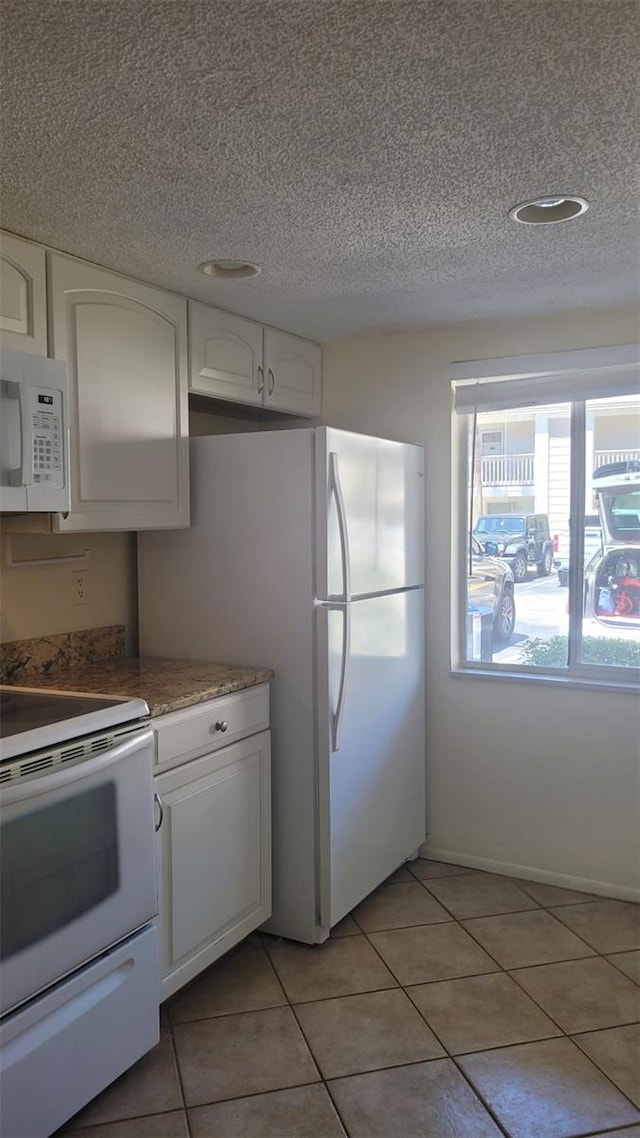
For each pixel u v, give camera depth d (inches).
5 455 72.0
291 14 45.8
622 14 46.0
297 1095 73.7
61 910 67.4
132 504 92.3
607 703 111.9
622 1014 85.0
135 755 75.3
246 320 110.9
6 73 51.3
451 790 123.5
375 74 52.1
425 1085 74.8
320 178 67.9
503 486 120.0
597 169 66.8
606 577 113.7
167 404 97.3
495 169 66.6
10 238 77.7
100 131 59.1
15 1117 63.4
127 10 45.3
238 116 57.2
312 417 128.8
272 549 99.2
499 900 111.7
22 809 63.7
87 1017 70.0
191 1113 71.6
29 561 96.7
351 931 103.4
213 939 90.0
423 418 121.5
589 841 114.0
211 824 89.1
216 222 77.0
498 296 102.4
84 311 85.4
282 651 99.2
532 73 52.2
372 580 105.7
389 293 100.7
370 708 106.3
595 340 110.1
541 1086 74.4
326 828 97.8
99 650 106.3
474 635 123.6
